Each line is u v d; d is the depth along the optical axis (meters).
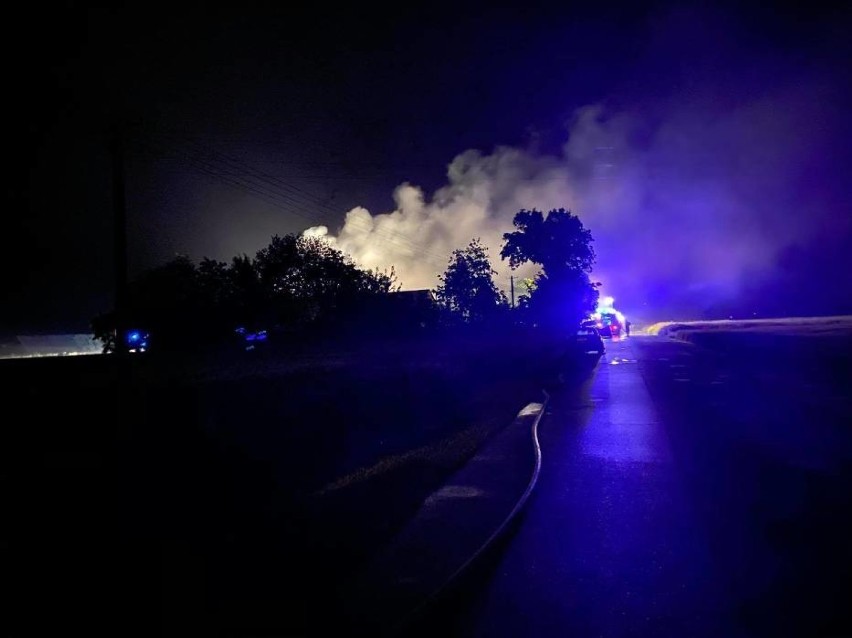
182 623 4.85
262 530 7.03
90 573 5.74
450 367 26.00
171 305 42.97
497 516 7.75
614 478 9.66
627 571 6.00
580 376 26.73
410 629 4.75
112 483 8.92
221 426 12.73
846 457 10.05
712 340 40.97
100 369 29.31
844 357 25.09
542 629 4.93
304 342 43.28
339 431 13.70
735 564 6.02
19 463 10.14
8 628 4.75
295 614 5.02
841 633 4.68
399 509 8.07
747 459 10.38
